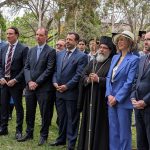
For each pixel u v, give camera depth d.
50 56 6.37
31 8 26.23
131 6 30.45
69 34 6.25
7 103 6.93
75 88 6.14
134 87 5.12
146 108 4.88
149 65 4.99
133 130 7.91
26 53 6.77
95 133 5.54
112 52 5.74
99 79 5.53
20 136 6.76
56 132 7.59
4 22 24.36
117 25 28.53
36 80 6.36
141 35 7.38
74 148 6.16
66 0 22.62
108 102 5.37
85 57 6.19
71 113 6.15
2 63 6.82
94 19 27.00
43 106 6.44
